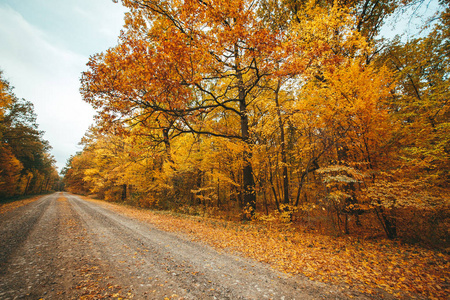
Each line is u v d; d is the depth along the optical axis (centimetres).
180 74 754
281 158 1074
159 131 1528
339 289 370
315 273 441
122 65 739
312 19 943
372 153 734
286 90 1227
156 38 866
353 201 785
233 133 1186
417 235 636
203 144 1327
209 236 769
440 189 620
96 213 1311
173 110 859
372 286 378
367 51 799
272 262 511
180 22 866
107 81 747
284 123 987
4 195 2555
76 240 649
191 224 1007
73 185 4919
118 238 697
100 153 2242
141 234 773
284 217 936
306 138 915
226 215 1284
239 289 369
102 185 2605
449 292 343
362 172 664
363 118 661
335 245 648
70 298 310
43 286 345
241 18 704
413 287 367
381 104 700
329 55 791
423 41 820
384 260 501
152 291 350
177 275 423
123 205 2069
